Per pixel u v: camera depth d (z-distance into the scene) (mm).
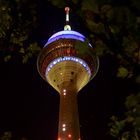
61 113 70500
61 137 65812
